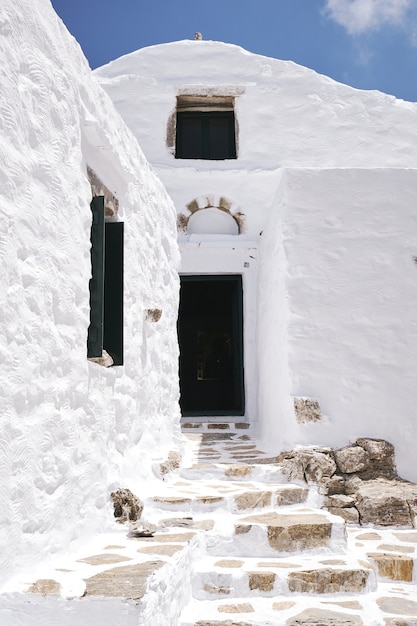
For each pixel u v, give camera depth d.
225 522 4.99
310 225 7.14
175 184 9.91
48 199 3.71
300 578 4.31
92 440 4.43
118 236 5.19
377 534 5.57
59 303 3.81
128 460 5.38
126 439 5.39
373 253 7.06
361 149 10.30
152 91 10.38
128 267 5.62
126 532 4.57
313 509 5.60
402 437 6.59
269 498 5.61
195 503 5.34
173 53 10.66
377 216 7.15
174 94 10.38
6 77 3.22
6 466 3.07
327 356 6.80
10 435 3.12
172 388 7.34
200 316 15.97
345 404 6.68
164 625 3.46
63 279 3.89
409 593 4.53
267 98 10.40
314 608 4.04
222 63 10.58
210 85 10.40
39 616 2.94
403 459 6.53
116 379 5.14
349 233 7.11
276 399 7.45
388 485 6.25
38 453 3.45
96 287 4.62
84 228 4.38
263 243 9.05
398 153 10.34
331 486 6.05
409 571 4.83
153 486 5.71
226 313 15.82
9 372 3.11
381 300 6.93
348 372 6.75
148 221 6.53
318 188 7.22
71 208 4.11
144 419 6.04
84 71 4.54
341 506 5.89
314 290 6.97
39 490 3.46
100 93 4.93
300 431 6.57
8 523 3.09
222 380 15.88
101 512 4.56
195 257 9.63
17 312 3.22
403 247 7.07
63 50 4.08
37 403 3.46
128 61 10.72
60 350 3.80
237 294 9.85
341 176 7.24
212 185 9.91
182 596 3.98
